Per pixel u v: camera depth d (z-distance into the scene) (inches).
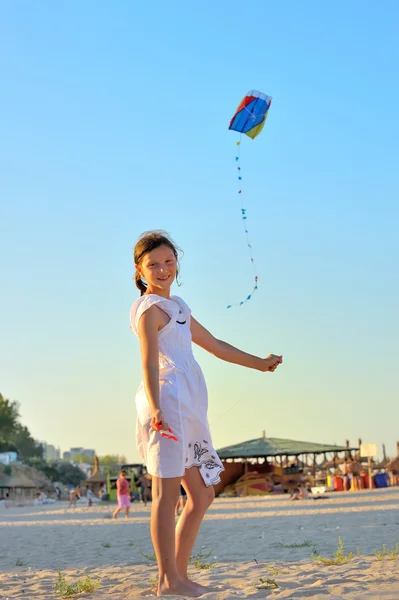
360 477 1860.2
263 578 262.5
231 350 223.9
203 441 207.5
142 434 205.0
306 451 1959.9
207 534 621.6
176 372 203.6
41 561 437.1
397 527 555.8
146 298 205.5
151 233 215.6
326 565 306.2
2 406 5270.7
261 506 1158.3
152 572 331.0
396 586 204.8
